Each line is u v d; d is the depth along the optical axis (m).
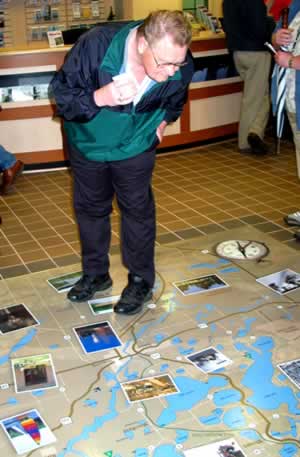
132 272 2.95
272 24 5.11
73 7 7.90
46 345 2.70
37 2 7.78
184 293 3.08
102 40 2.37
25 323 2.87
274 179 4.85
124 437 2.14
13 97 5.05
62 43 5.29
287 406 2.28
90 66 2.37
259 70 5.28
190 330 2.77
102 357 2.60
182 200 4.45
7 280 3.29
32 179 5.12
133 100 2.40
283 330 2.75
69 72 2.38
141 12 7.82
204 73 5.62
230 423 2.20
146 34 2.15
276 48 3.43
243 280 3.20
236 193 4.56
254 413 2.24
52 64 5.04
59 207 4.43
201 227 3.91
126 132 2.49
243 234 3.78
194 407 2.29
